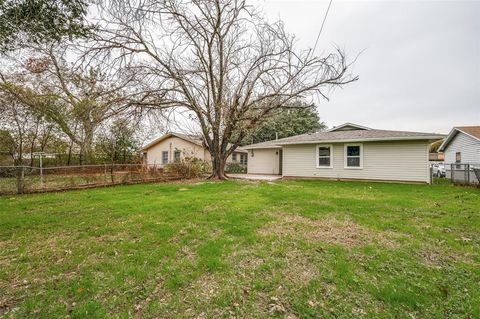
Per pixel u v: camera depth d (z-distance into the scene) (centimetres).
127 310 190
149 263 266
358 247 309
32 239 342
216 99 1192
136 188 904
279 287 221
